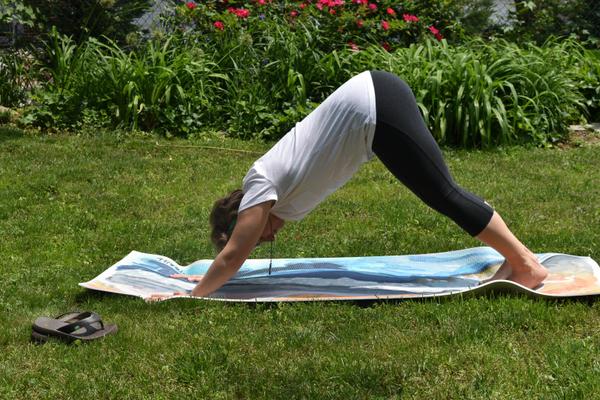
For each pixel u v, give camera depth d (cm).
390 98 406
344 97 407
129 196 655
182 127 877
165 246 536
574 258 470
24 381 331
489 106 841
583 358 336
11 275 469
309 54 928
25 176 701
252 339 368
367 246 534
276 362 344
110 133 859
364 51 935
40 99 912
